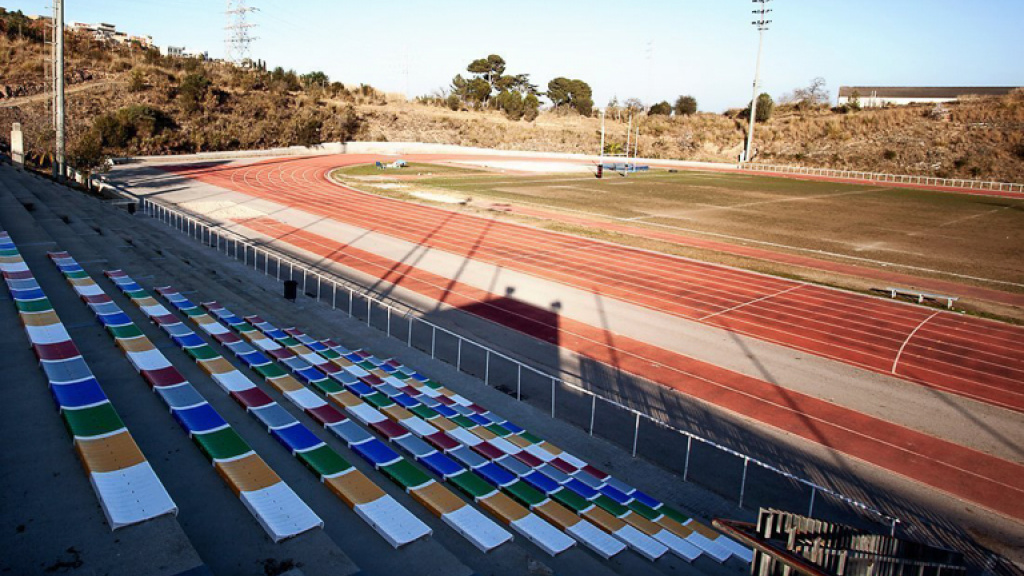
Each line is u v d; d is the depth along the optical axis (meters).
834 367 21.45
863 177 95.19
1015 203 68.44
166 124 85.50
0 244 22.83
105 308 17.34
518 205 56.94
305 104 110.31
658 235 45.00
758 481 14.17
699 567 9.89
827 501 13.55
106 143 75.31
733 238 44.97
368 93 133.12
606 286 30.92
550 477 12.09
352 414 13.96
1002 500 13.93
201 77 94.75
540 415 16.66
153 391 12.68
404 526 8.79
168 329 17.31
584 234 44.09
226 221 43.00
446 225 45.69
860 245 43.75
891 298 30.28
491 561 8.60
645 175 91.25
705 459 15.03
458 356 20.19
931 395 19.44
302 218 45.78
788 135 121.38
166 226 38.31
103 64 95.94
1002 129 102.50
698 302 28.70
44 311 15.80
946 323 26.66
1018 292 32.44
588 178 84.12
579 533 10.00
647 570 9.38
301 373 16.52
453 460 12.20
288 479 10.16
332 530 8.77
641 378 20.02
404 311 25.78
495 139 123.00
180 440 10.77
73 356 12.88
